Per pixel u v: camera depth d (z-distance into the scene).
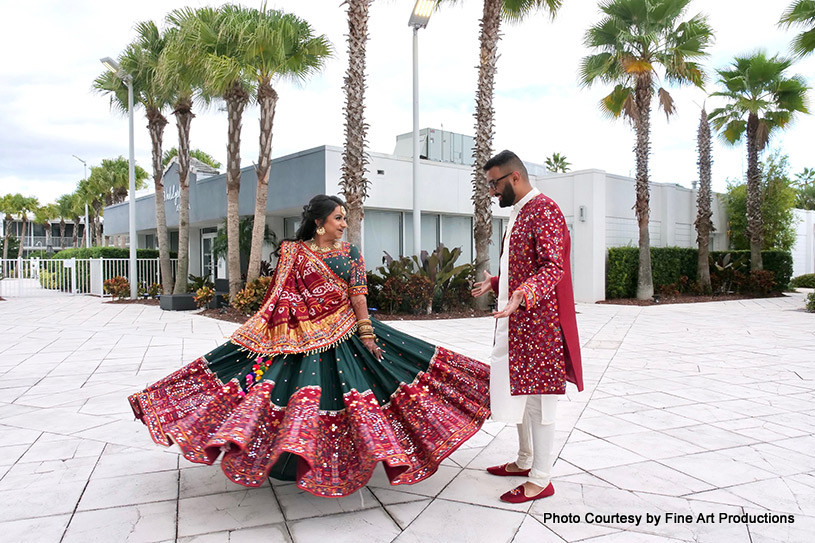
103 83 16.22
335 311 2.87
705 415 4.38
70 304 14.79
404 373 2.88
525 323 2.70
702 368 6.36
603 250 16.38
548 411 2.73
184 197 14.26
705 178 18.08
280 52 10.96
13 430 3.92
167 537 2.37
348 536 2.39
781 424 4.14
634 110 15.73
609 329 10.05
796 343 8.34
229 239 12.30
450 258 12.58
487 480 3.05
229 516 2.58
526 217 2.76
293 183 13.42
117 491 2.87
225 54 11.30
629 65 14.81
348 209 10.91
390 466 2.36
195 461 2.39
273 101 11.75
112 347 7.58
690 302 16.31
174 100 14.71
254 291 11.47
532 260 2.73
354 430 2.54
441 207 14.88
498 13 12.14
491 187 2.93
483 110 12.26
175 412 2.68
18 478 3.04
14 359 6.67
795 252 25.83
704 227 18.14
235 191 12.28
